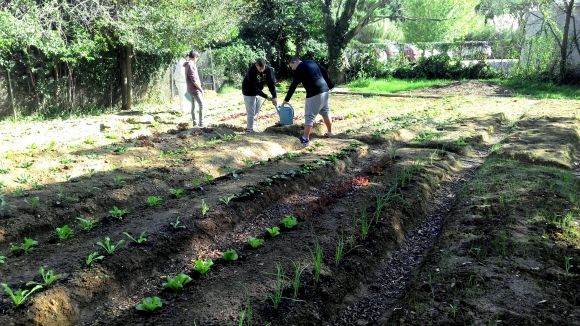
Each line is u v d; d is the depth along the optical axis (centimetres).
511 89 1945
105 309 418
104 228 551
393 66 2600
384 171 741
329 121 1041
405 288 432
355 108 1505
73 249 492
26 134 1113
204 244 528
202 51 2106
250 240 504
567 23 1923
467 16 3519
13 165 811
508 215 532
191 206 598
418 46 2592
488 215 539
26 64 1322
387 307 416
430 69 2467
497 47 2541
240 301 391
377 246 501
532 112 1291
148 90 1750
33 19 1252
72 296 408
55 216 588
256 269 447
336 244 494
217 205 596
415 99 1750
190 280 429
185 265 489
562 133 970
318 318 383
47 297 395
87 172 798
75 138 1075
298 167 771
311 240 503
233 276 437
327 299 406
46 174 766
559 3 2150
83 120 1342
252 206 608
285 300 393
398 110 1457
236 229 571
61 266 449
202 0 1528
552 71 2030
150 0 1460
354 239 502
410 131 1085
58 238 530
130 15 1366
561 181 650
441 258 454
